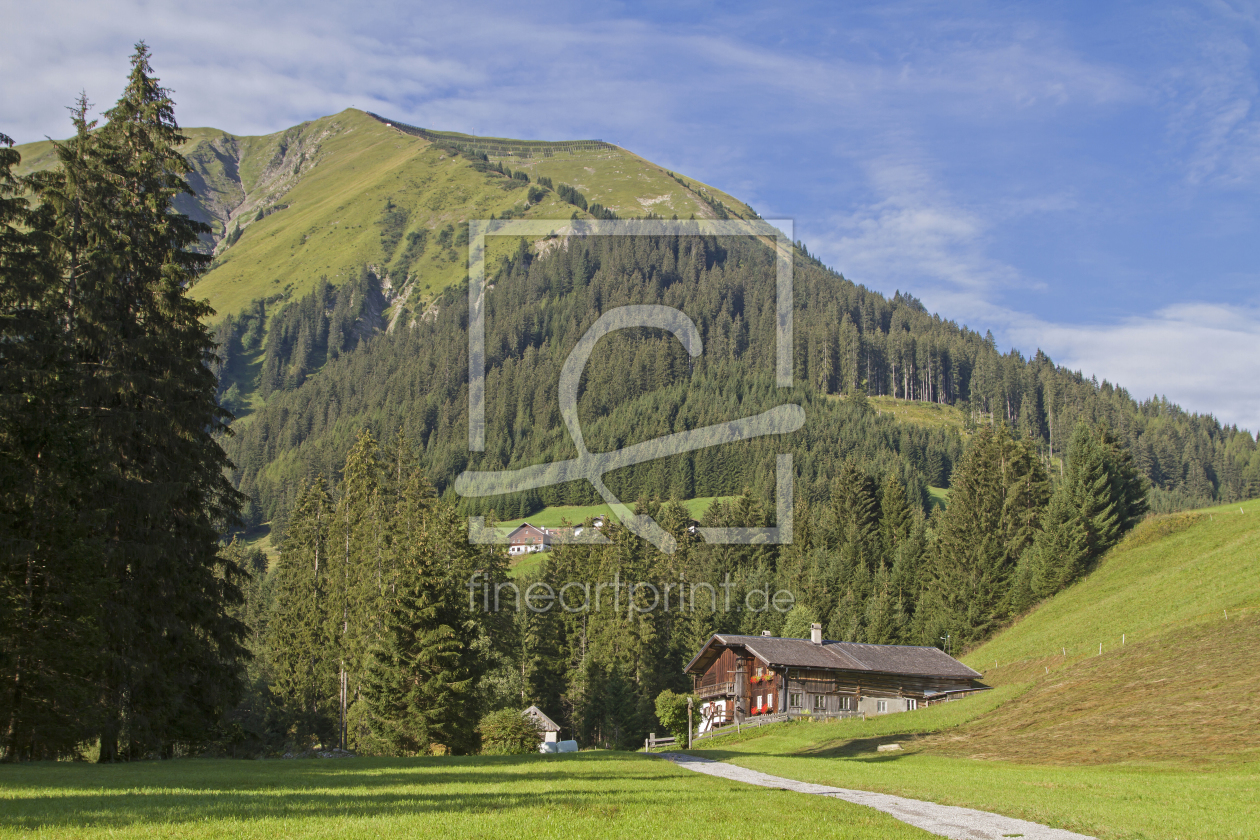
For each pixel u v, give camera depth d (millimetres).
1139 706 41594
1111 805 19672
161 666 32469
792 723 62031
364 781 21375
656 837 14055
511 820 14938
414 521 70500
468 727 47344
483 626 67500
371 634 61750
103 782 19375
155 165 35594
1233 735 33125
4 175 31266
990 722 47250
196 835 12664
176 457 34594
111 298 32719
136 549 30938
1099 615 69562
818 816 17250
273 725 61812
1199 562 71188
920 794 22156
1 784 18375
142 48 36250
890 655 70750
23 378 28109
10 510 27844
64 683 27391
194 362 35719
